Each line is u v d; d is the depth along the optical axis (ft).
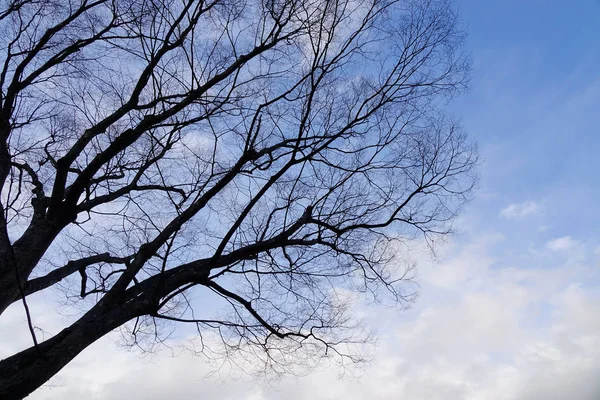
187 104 25.71
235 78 25.70
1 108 26.30
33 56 26.66
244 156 23.38
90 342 19.84
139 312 21.35
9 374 18.58
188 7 25.55
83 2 27.61
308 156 23.63
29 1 27.91
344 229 28.22
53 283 27.68
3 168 25.31
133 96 26.48
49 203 26.11
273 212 27.66
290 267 28.81
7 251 23.35
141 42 26.05
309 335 26.81
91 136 25.53
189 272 23.72
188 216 23.22
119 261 31.45
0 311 22.27
